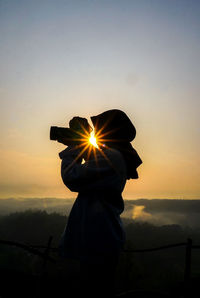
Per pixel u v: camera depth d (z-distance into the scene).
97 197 1.43
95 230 1.34
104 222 1.36
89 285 1.29
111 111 1.70
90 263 1.30
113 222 1.40
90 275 1.29
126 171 1.58
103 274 1.30
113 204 1.46
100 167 1.40
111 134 1.64
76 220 1.41
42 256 1.82
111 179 1.43
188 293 2.61
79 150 1.52
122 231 1.44
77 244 1.35
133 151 1.67
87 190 1.44
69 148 1.54
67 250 1.38
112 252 1.33
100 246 1.31
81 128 1.59
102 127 1.68
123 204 1.55
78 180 1.40
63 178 1.44
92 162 1.42
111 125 1.66
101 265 1.30
